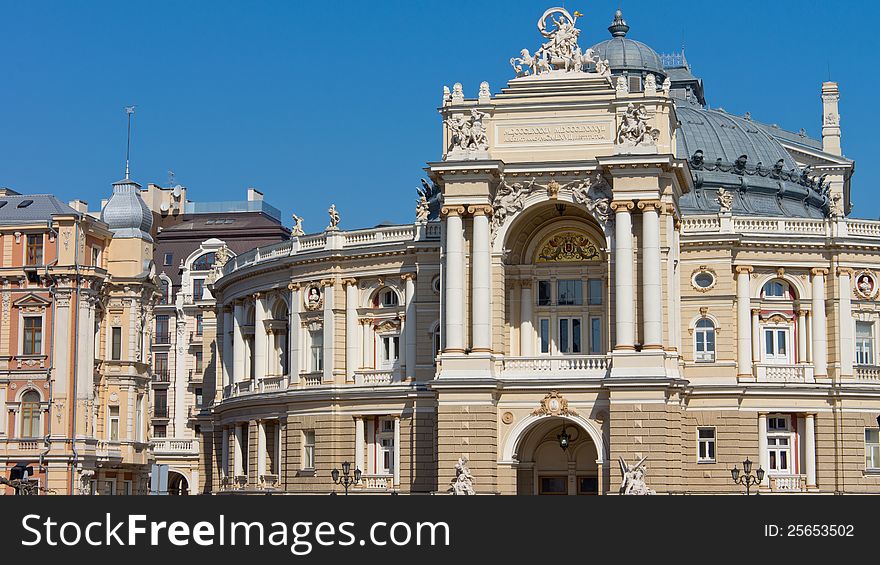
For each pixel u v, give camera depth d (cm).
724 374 10369
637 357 9431
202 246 16938
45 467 11781
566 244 10300
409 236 10850
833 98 15238
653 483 9319
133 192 13000
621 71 13550
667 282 9706
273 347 11656
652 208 9538
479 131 9856
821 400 10425
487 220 9775
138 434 12781
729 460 10281
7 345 12050
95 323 12375
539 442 10262
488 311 9719
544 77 9981
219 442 12494
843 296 10575
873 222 10706
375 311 10962
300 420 11044
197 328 16462
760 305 10606
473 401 9625
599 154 9788
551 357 9719
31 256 12119
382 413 10688
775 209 11975
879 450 10475
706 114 12556
